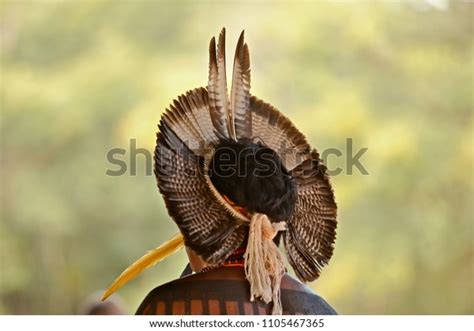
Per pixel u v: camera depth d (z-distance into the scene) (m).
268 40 22.72
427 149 20.06
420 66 21.52
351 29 22.11
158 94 21.48
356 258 19.97
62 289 23.70
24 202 23.05
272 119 4.03
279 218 3.74
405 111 21.08
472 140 20.19
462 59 21.73
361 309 20.30
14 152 23.23
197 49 23.00
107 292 3.81
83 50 23.47
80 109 22.22
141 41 23.16
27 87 22.83
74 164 22.75
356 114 20.38
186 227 3.67
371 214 20.02
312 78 21.73
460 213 20.12
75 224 22.88
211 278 3.73
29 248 23.64
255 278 3.65
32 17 23.83
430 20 22.44
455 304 20.28
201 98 3.89
